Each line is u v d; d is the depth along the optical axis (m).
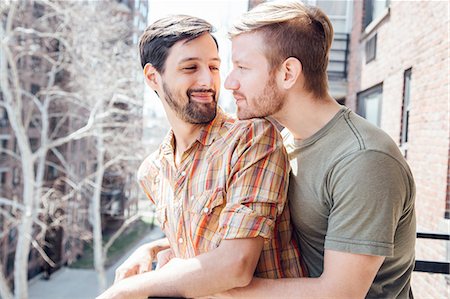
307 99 1.10
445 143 2.98
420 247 3.40
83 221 14.42
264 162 1.09
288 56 1.07
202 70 1.18
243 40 1.10
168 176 1.28
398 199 0.98
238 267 1.01
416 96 3.60
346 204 0.99
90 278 13.78
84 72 11.12
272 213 1.08
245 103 1.11
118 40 11.84
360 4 5.11
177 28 1.17
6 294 11.02
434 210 3.16
